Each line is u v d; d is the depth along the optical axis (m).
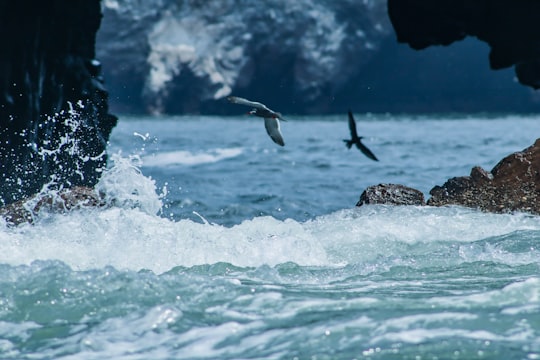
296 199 62.38
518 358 14.81
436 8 75.75
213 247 25.94
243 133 188.88
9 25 54.25
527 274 22.97
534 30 73.06
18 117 56.19
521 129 190.38
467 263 24.61
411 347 15.58
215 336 16.89
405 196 35.72
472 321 17.12
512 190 35.19
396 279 22.56
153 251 25.45
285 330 17.05
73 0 62.81
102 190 34.19
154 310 18.30
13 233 27.19
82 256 25.11
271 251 25.89
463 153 116.50
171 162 107.06
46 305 18.92
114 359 15.82
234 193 67.00
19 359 15.93
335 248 27.50
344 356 15.28
